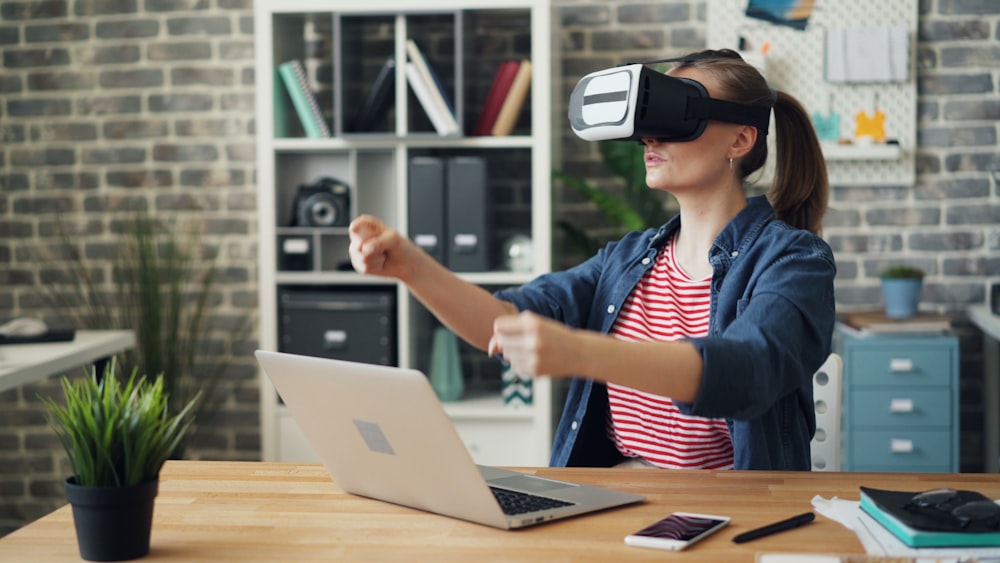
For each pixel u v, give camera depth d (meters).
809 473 1.56
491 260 3.78
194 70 4.11
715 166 1.75
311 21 3.87
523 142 3.58
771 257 1.68
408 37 3.71
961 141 3.89
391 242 1.68
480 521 1.31
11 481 4.22
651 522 1.32
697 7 3.94
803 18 3.88
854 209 3.95
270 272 3.68
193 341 4.10
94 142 4.16
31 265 4.20
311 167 3.84
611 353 1.23
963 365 3.93
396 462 1.35
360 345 3.63
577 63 4.00
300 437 3.71
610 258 1.99
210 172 4.12
